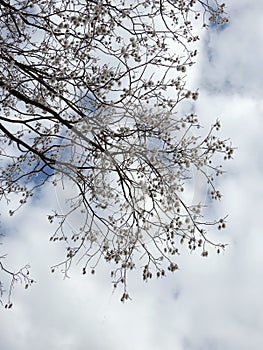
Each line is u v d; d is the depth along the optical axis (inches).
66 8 209.8
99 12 189.0
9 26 200.5
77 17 180.4
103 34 202.8
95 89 196.2
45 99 221.3
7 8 186.5
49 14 198.8
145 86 191.8
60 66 215.2
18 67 194.7
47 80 214.4
